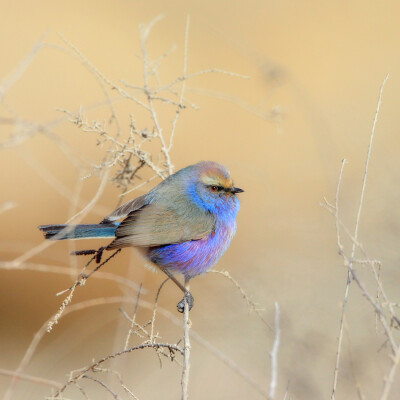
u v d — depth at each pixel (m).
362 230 12.83
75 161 7.98
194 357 12.88
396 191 13.13
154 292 14.05
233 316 12.77
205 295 13.27
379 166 13.86
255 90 25.25
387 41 28.44
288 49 28.28
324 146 16.06
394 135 16.36
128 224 10.65
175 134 22.86
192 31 28.94
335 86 24.52
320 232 13.38
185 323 9.91
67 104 25.02
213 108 24.44
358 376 10.51
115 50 27.98
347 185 13.69
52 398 7.67
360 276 12.16
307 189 16.58
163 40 28.53
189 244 10.98
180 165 21.67
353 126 17.05
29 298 17.38
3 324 17.16
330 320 11.83
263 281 12.88
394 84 22.20
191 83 25.55
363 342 11.06
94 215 19.50
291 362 11.49
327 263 12.83
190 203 11.03
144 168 15.66
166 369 12.91
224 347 12.66
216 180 11.15
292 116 19.75
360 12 30.83
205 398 12.18
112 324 15.25
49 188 21.70
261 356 12.31
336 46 28.44
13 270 17.61
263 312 12.46
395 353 6.76
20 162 22.31
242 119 23.94
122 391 10.77
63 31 28.78
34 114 24.05
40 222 20.41
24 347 16.69
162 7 30.72
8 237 19.75
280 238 13.83
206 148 22.41
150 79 24.31
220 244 11.34
